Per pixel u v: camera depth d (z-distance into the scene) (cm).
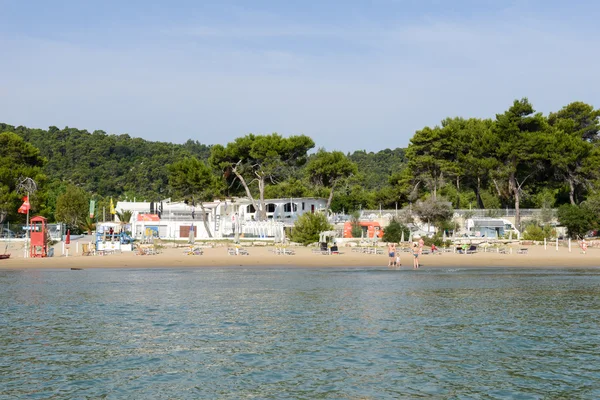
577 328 2506
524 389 1716
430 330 2472
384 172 19562
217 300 3278
